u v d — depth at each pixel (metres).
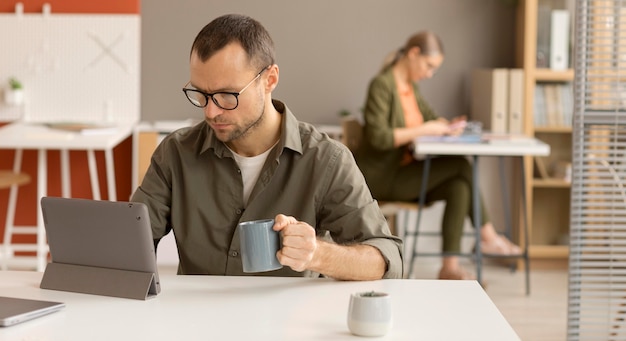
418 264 6.16
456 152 5.05
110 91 5.80
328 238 2.58
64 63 5.79
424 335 1.85
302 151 2.47
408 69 5.46
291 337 1.83
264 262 2.10
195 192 2.49
